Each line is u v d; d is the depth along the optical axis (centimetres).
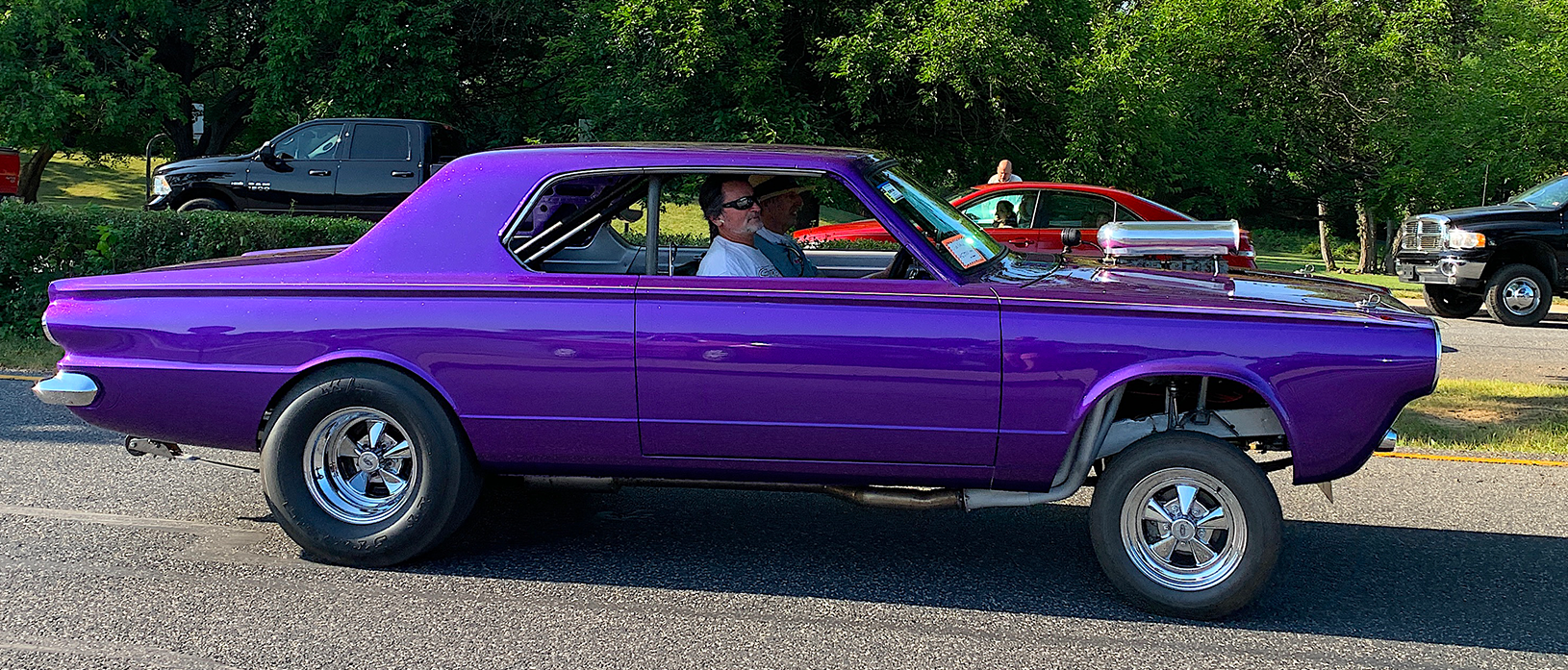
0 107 1998
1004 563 468
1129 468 404
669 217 451
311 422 429
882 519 529
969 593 432
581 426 421
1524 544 502
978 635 390
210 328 430
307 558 455
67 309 443
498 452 429
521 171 432
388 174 1417
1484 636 397
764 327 407
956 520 529
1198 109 2528
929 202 464
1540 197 1481
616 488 448
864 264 470
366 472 441
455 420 434
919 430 407
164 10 2145
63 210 951
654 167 429
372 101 2005
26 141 2094
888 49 1855
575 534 496
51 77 2027
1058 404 400
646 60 1872
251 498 537
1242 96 2792
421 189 437
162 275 445
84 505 521
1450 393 858
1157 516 407
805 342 405
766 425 412
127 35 2283
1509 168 2323
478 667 355
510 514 525
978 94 1964
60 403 440
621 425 419
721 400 412
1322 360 394
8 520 496
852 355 404
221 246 953
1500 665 373
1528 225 1432
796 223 465
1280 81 2797
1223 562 404
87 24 2159
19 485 552
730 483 439
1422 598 434
